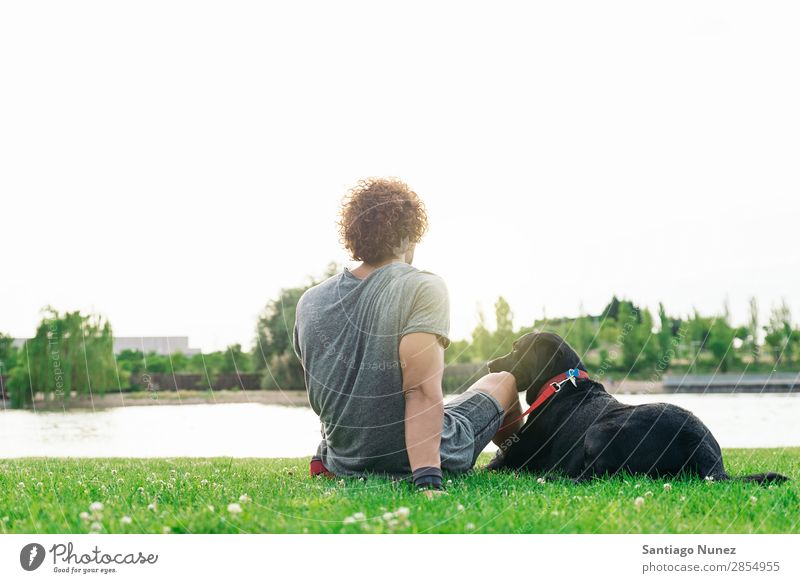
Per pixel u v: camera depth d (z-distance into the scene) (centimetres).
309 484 309
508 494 296
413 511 248
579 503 274
